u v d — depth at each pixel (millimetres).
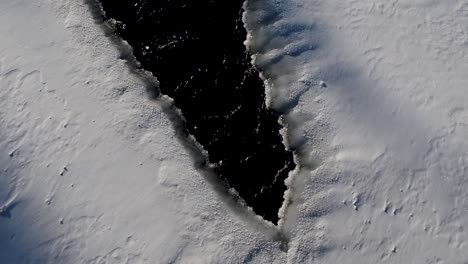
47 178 2922
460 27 3203
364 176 2822
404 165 2828
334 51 3182
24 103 3143
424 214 2707
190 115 3146
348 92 3059
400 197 2758
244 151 3039
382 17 3266
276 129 3080
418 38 3182
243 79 3234
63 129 3055
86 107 3117
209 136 3092
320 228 2729
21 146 3016
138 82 3227
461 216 2688
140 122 3074
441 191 2750
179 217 2797
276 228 2779
